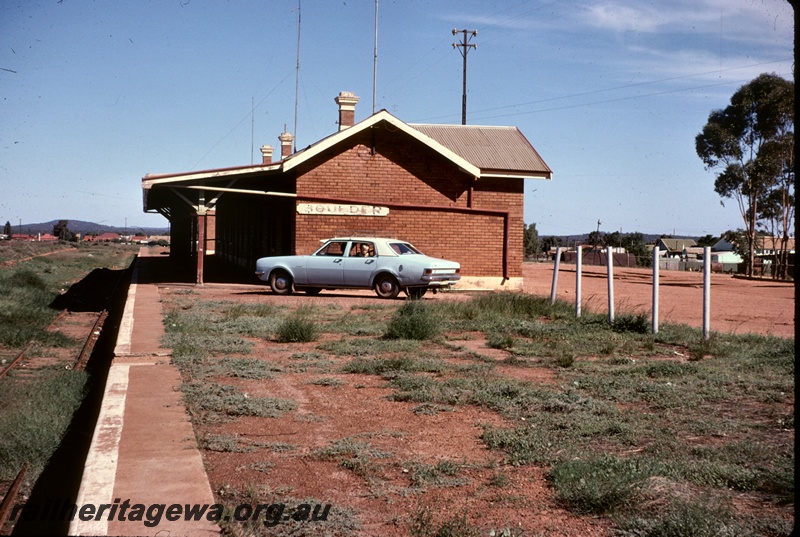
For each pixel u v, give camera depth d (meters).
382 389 8.31
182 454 5.40
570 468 5.02
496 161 24.16
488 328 13.38
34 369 11.98
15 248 63.97
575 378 8.73
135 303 16.92
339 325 13.59
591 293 24.12
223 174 22.42
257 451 5.82
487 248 23.77
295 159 22.11
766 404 7.32
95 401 9.40
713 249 120.19
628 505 4.51
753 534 3.98
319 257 19.83
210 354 10.40
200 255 23.42
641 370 9.20
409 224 23.22
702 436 6.20
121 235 170.75
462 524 4.16
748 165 57.91
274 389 8.22
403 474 5.29
